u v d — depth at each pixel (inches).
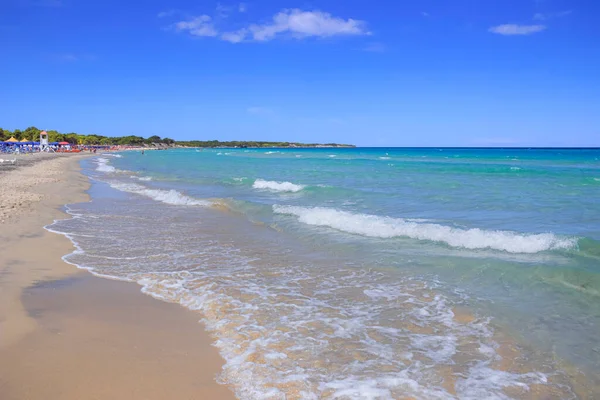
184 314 221.8
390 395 146.3
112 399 140.3
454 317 218.7
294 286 269.7
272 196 720.3
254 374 159.5
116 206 632.4
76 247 367.2
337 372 162.1
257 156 3228.3
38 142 3735.2
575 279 267.4
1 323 199.3
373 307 232.8
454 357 175.6
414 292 257.0
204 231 450.3
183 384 151.2
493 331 201.5
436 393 148.3
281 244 390.6
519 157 2746.1
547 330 202.5
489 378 159.2
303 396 144.8
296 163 2001.7
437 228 399.5
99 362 165.9
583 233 397.4
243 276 291.0
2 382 148.6
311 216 496.1
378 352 179.2
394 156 3107.8
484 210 539.8
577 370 166.1
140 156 3410.4
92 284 269.1
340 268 309.9
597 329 203.0
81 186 940.6
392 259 329.1
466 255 332.8
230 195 746.2
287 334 197.0
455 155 3297.2
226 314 221.8
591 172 1227.9
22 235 397.7
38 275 281.1
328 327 205.6
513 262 305.0
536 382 157.1
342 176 1137.4
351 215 479.2
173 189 880.9
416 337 194.9
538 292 252.7
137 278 284.2
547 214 506.3
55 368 160.1
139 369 161.3
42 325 200.5
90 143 5757.9
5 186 813.2
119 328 201.3
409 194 701.3
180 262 326.6
